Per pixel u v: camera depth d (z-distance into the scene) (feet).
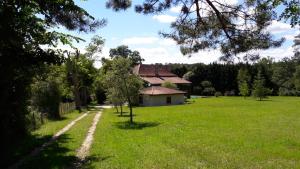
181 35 48.60
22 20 58.85
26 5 56.70
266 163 60.49
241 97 357.20
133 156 64.95
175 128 113.39
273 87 389.39
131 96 136.46
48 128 110.63
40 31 63.05
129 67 140.26
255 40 43.78
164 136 94.02
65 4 48.42
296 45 239.71
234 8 42.29
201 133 100.27
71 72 234.99
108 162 59.31
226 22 43.65
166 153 68.28
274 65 389.19
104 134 98.43
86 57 258.57
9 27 57.31
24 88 81.92
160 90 273.54
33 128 106.32
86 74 263.90
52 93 153.28
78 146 76.43
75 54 234.17
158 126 120.06
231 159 63.46
